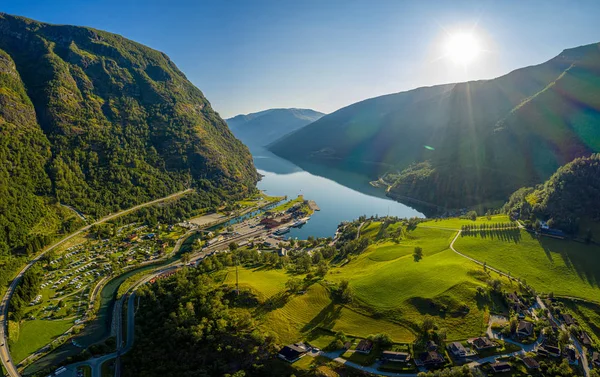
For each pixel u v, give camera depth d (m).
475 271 164.75
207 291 157.25
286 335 129.38
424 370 108.69
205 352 125.50
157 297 172.88
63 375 126.56
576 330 127.88
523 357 111.38
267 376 111.69
